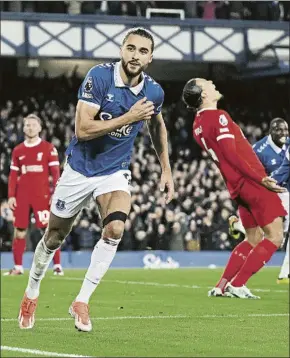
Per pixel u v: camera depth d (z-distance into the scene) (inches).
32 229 964.6
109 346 321.7
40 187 729.6
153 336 351.6
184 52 1127.6
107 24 1106.1
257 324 396.5
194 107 517.3
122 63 329.4
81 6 1215.6
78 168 338.0
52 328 374.0
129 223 1032.8
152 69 1344.7
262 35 1157.1
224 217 1072.2
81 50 1099.3
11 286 631.8
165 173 359.9
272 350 317.1
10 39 1075.9
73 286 635.5
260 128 1398.9
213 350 315.9
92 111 328.5
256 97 1413.6
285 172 604.7
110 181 337.4
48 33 1088.2
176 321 406.9
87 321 330.3
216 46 1139.3
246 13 1225.4
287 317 425.4
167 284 666.2
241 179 511.5
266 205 513.0
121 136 335.9
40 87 1337.4
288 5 1222.3
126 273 827.4
